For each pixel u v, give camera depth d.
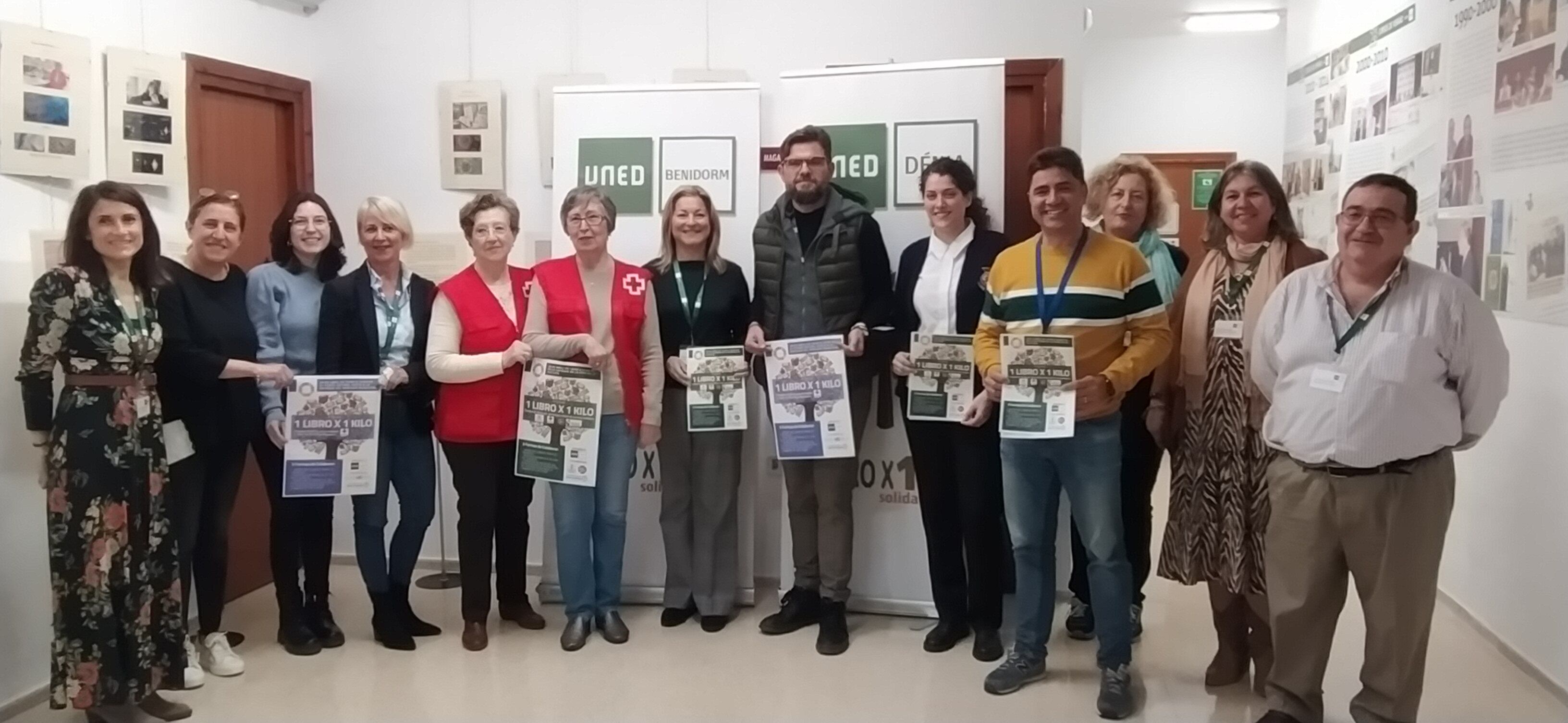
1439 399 2.57
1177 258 3.89
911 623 3.92
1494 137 3.63
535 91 4.47
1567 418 3.20
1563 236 3.19
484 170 4.50
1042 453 3.09
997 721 3.06
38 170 3.29
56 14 3.38
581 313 3.53
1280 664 2.87
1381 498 2.60
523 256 4.54
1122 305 2.98
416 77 4.55
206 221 3.34
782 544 4.05
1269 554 2.84
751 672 3.46
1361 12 4.92
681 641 3.75
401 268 3.69
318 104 4.63
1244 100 7.42
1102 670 3.14
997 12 4.11
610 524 3.72
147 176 3.72
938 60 4.11
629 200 4.08
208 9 4.02
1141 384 3.46
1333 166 5.30
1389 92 4.57
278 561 3.63
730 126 4.02
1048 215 2.97
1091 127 7.62
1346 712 3.10
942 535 3.62
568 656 3.62
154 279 3.04
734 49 4.32
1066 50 4.07
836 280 3.56
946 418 3.42
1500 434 3.67
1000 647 3.56
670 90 4.04
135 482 2.94
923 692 3.28
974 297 3.42
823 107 3.91
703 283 3.71
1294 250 2.99
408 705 3.21
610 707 3.19
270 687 3.36
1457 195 3.93
